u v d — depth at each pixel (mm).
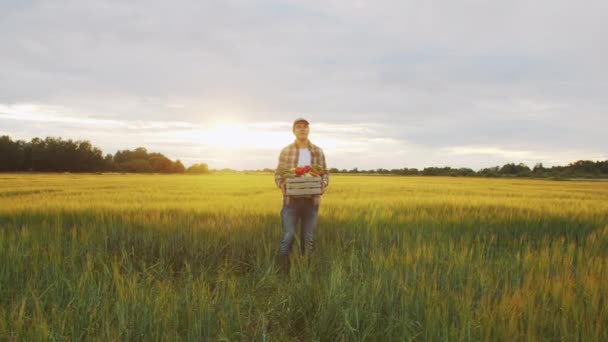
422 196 17484
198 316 3570
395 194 19234
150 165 124938
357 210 10719
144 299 3742
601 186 35719
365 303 3832
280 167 6098
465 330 3211
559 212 10609
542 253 5410
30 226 7699
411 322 3424
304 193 5781
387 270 4730
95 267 5477
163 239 6805
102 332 3211
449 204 12648
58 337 3176
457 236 7801
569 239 7871
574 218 9500
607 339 3111
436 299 3660
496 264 5285
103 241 6746
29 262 5320
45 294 4207
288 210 5992
